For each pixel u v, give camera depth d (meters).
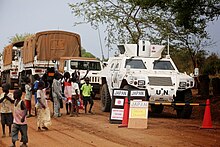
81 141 12.48
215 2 18.94
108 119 17.64
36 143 12.20
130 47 20.06
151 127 15.26
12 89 36.59
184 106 18.31
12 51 36.62
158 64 19.41
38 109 14.66
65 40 30.62
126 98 15.73
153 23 31.39
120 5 31.83
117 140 12.56
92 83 27.70
